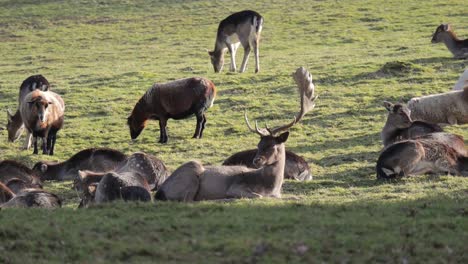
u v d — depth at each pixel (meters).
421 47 133.62
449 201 47.03
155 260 35.34
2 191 54.84
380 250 36.12
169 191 51.91
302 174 62.09
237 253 35.91
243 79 114.12
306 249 35.94
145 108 85.56
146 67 136.00
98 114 101.38
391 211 44.12
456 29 159.00
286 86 108.31
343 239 37.59
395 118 71.19
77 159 68.94
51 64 151.00
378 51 134.62
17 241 37.81
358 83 107.62
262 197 51.12
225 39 124.06
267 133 52.97
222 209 44.94
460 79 94.12
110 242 37.75
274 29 175.62
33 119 81.81
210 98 85.94
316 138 82.31
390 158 58.62
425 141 59.50
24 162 78.88
